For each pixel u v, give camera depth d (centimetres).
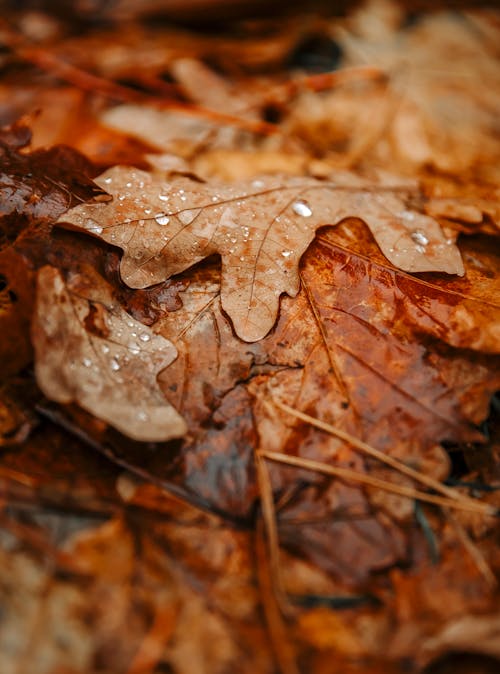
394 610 33
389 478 34
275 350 35
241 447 34
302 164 41
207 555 33
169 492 34
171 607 32
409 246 37
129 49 48
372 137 44
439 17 54
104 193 36
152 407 34
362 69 46
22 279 34
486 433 35
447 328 36
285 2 52
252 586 33
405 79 46
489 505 34
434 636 32
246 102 45
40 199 36
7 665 31
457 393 35
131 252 36
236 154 42
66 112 43
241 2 52
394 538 33
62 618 32
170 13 53
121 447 34
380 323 36
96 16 53
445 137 44
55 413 34
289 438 34
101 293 35
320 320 36
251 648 32
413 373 35
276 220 37
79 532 33
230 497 34
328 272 37
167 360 35
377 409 35
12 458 34
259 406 35
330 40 50
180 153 42
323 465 34
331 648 32
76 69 46
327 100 45
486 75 47
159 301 36
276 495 34
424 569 33
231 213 37
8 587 32
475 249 38
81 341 34
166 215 36
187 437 34
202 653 32
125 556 33
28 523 33
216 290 36
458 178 41
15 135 38
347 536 33
